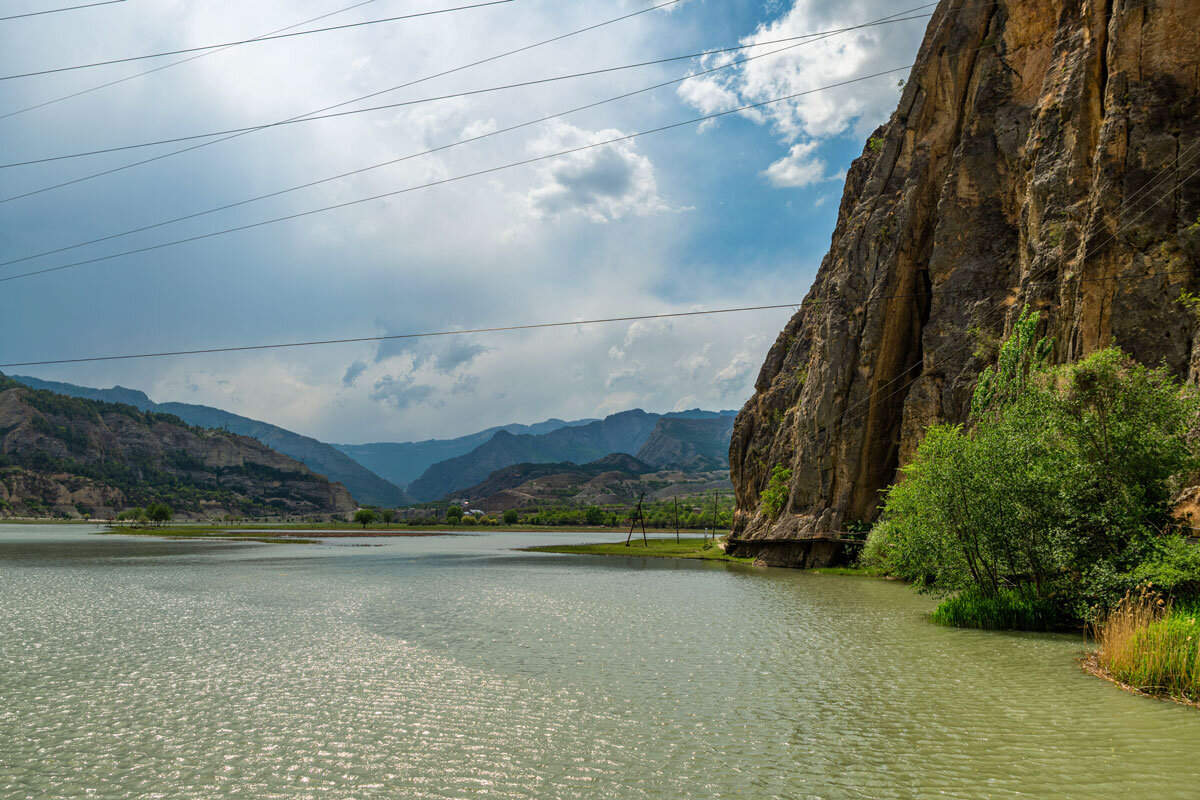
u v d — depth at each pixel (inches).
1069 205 1843.0
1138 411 1204.5
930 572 1550.2
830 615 1565.0
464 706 847.1
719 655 1133.7
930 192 2664.9
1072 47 1957.4
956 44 2647.6
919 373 2630.4
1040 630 1288.1
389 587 2255.2
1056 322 1792.6
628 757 671.8
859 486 2682.1
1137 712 776.3
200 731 755.4
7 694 905.5
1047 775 604.7
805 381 3161.9
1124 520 1159.6
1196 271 1462.8
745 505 3833.7
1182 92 1592.0
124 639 1289.4
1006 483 1294.3
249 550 4500.5
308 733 748.0
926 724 754.2
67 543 5275.6
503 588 2225.6
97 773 639.8
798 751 679.7
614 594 2044.8
